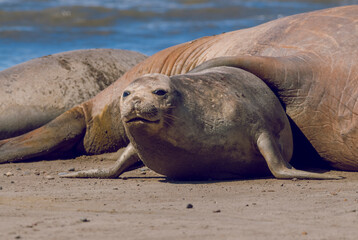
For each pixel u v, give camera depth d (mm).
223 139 28000
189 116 27438
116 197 23828
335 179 27797
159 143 27438
